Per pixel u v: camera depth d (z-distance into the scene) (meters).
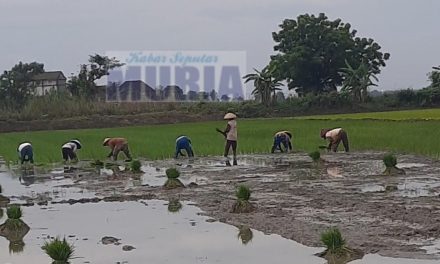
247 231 10.18
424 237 9.22
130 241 9.74
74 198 14.55
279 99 72.88
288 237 9.62
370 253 8.41
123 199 14.06
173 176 15.77
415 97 68.25
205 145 28.84
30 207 13.42
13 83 75.88
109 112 66.31
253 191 14.58
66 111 64.81
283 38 78.31
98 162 22.20
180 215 11.86
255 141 30.47
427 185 14.68
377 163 20.11
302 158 22.86
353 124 39.62
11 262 8.76
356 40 78.62
